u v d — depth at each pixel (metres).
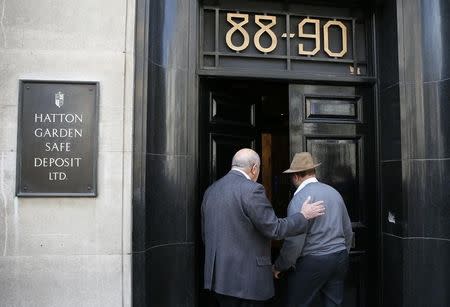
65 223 2.92
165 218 3.28
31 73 2.96
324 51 3.86
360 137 3.90
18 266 2.87
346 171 3.86
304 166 3.14
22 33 2.97
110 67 3.02
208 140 3.68
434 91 3.56
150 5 3.20
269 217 2.71
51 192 2.91
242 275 2.73
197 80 3.56
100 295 2.92
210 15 3.71
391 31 3.69
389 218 3.71
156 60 3.28
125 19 3.06
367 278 3.81
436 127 3.54
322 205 2.87
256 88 4.12
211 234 2.85
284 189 5.16
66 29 3.01
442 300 3.46
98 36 3.03
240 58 3.71
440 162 3.51
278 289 3.46
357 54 3.92
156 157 3.24
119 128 3.00
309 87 3.86
